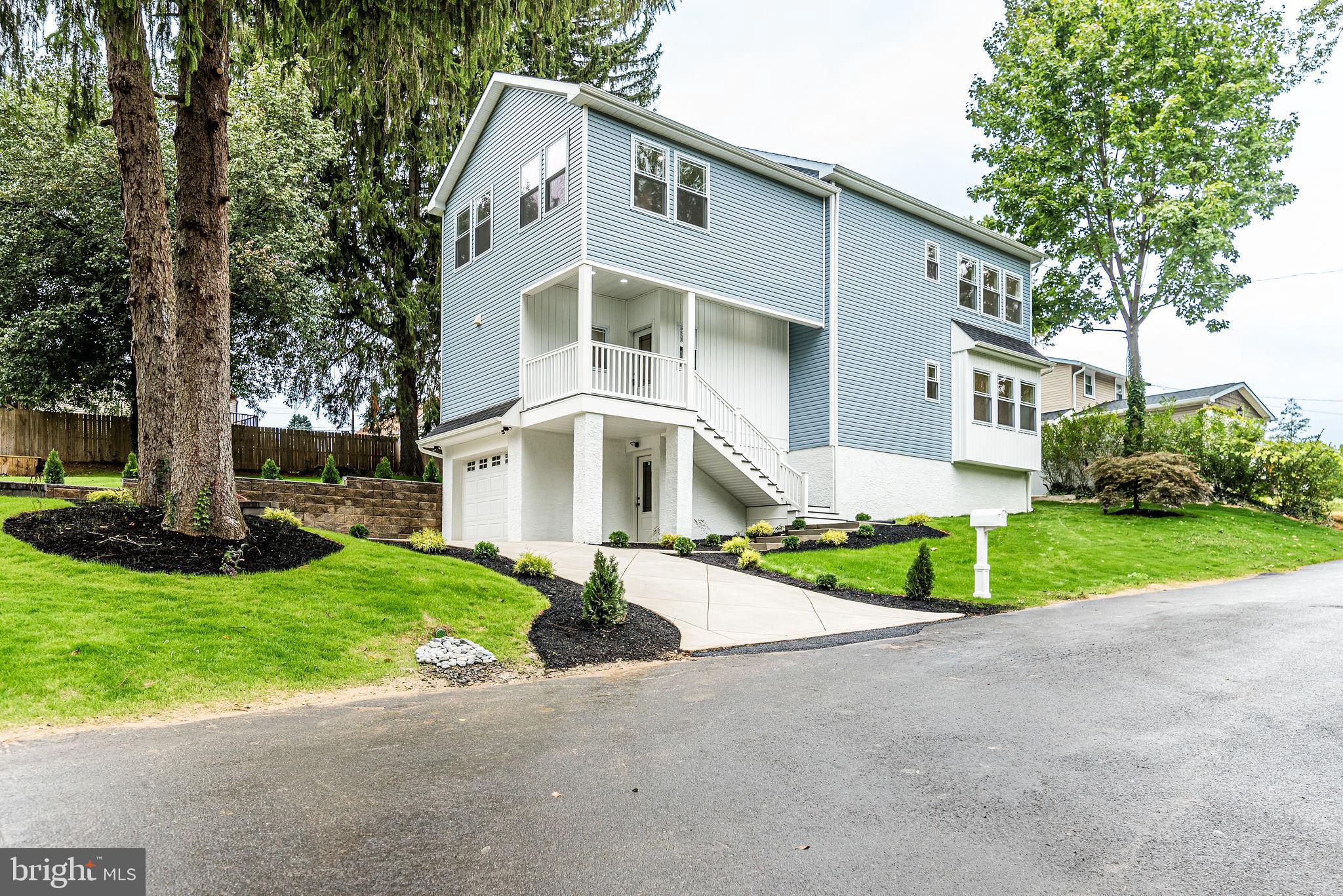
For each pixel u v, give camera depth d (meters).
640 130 17.09
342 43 9.60
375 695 6.65
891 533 17.55
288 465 24.77
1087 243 27.95
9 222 18.09
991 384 23.33
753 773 4.48
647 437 18.62
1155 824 3.74
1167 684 6.24
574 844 3.53
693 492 18.75
